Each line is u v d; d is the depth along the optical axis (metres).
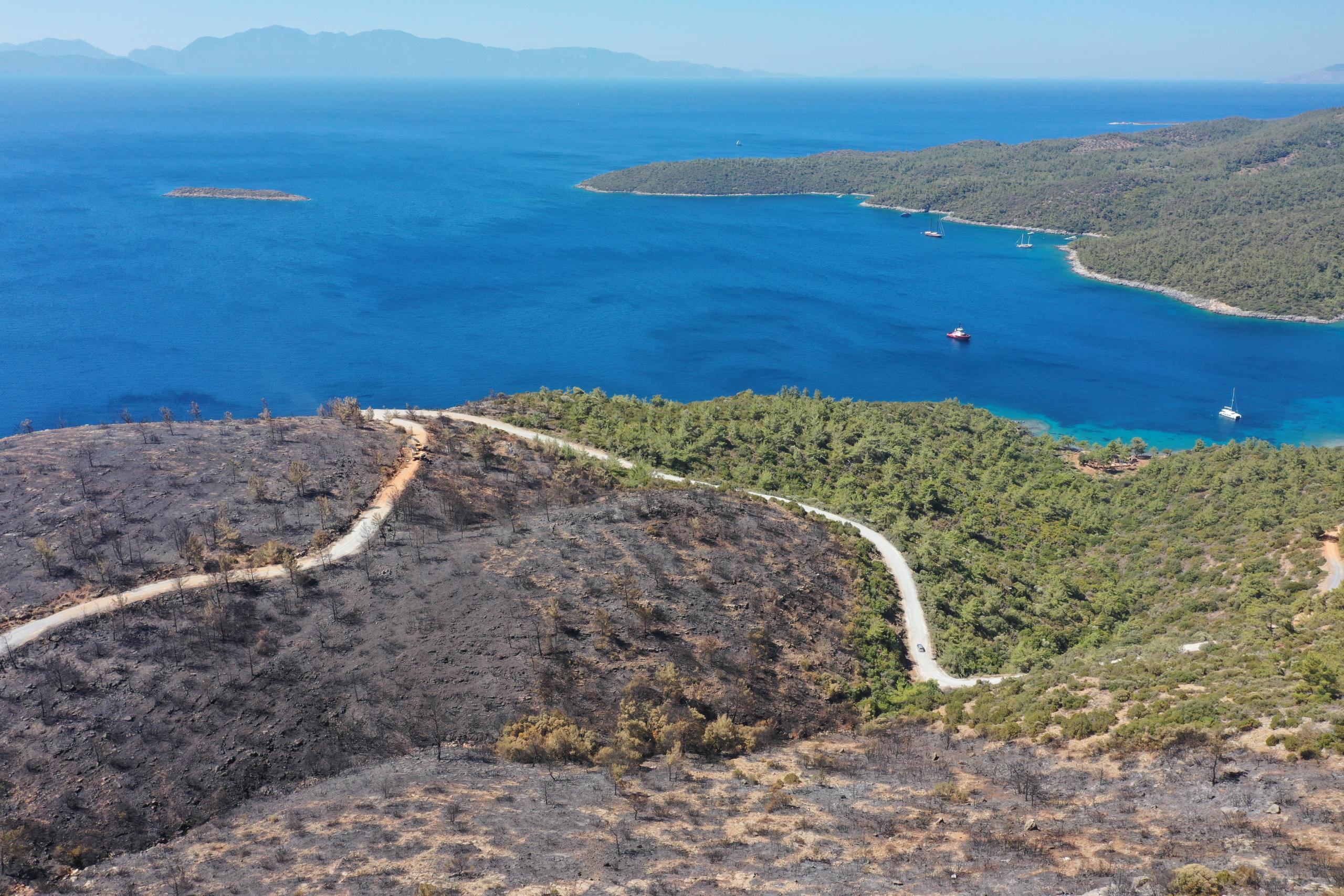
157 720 56.09
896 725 67.62
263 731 56.53
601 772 54.16
